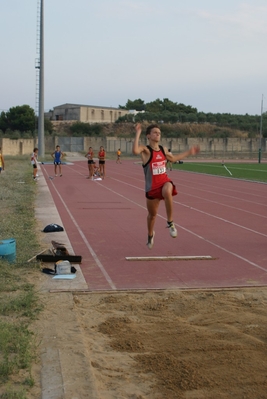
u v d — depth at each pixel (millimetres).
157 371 4953
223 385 4668
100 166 32125
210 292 7680
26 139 69125
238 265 9352
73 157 67562
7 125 94062
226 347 5555
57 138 76938
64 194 21797
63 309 6688
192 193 23297
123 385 4680
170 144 85625
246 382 4727
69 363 4988
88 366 4934
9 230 11898
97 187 25641
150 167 7484
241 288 7883
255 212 16766
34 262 8883
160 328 6164
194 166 50250
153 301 7211
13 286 7492
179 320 6473
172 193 7477
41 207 17156
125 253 10180
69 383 4562
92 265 9141
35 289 7512
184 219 14961
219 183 29469
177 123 113625
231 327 6234
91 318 6492
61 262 8469
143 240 11547
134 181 29859
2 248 8750
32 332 5688
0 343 5207
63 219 14555
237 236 12289
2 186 23656
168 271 8836
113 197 20906
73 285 7797
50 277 8219
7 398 4203
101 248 10609
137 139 7172
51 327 6000
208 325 6332
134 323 6344
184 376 4832
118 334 5938
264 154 83688
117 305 7012
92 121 115375
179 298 7355
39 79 55375
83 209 16906
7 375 4648
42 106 55688
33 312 6492
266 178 33031
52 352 5211
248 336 5895
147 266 9148
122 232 12547
